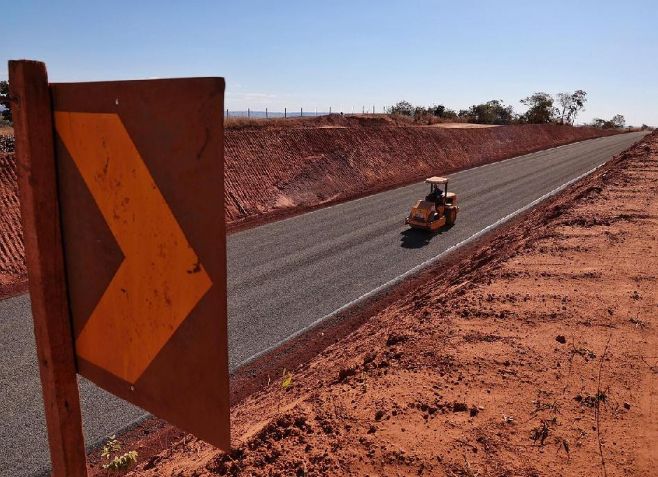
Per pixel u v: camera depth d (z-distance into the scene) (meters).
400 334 6.72
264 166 23.66
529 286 7.68
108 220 1.81
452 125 54.06
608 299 7.02
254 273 13.45
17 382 8.20
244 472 4.04
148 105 1.56
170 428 7.22
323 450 4.20
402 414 4.66
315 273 13.49
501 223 19.14
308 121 36.91
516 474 3.84
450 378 5.27
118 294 1.85
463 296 7.61
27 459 6.57
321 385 6.15
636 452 4.05
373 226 18.69
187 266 1.58
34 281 1.98
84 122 1.77
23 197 1.91
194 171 1.48
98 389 8.25
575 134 65.19
